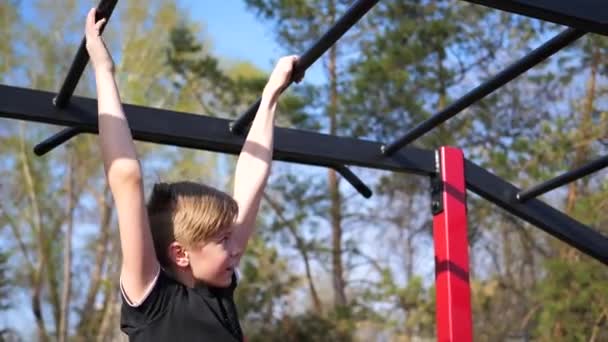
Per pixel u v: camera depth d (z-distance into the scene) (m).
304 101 12.32
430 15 11.65
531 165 10.49
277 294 11.78
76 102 2.69
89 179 16.91
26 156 16.27
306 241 13.02
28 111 2.62
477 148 11.56
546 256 11.87
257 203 1.99
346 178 3.21
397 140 3.02
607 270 9.31
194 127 2.86
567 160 10.65
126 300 1.53
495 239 13.18
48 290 16.94
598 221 9.48
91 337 16.31
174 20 15.62
